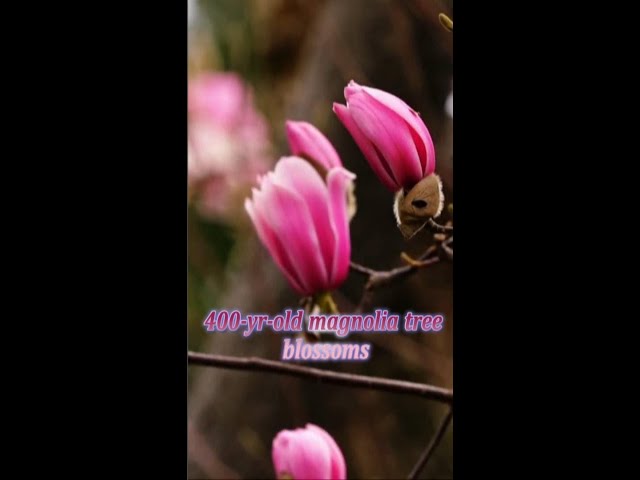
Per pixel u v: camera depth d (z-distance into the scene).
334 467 0.92
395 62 0.99
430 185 0.89
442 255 0.92
